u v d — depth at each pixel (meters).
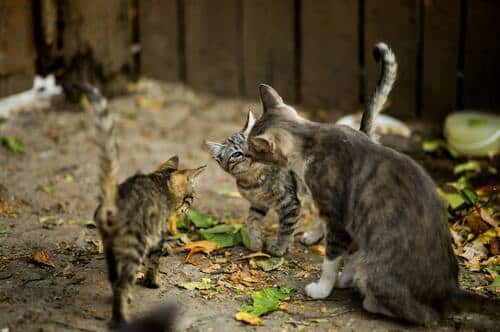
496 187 8.49
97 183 8.80
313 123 6.48
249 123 7.25
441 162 9.50
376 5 10.22
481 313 6.04
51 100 10.88
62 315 6.00
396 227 5.92
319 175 6.18
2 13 9.52
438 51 10.11
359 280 6.19
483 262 7.09
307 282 6.78
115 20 10.94
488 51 9.93
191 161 9.50
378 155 6.11
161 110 10.92
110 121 5.71
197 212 8.09
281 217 7.14
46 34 10.13
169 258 7.14
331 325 6.03
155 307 6.11
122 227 5.80
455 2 9.84
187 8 11.16
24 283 6.52
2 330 5.74
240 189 7.16
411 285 5.91
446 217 6.14
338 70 10.70
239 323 6.02
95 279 6.65
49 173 9.01
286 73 10.98
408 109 10.51
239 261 7.13
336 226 6.22
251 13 10.86
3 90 9.84
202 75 11.44
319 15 10.52
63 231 7.59
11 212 8.01
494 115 9.90
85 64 10.72
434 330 5.99
